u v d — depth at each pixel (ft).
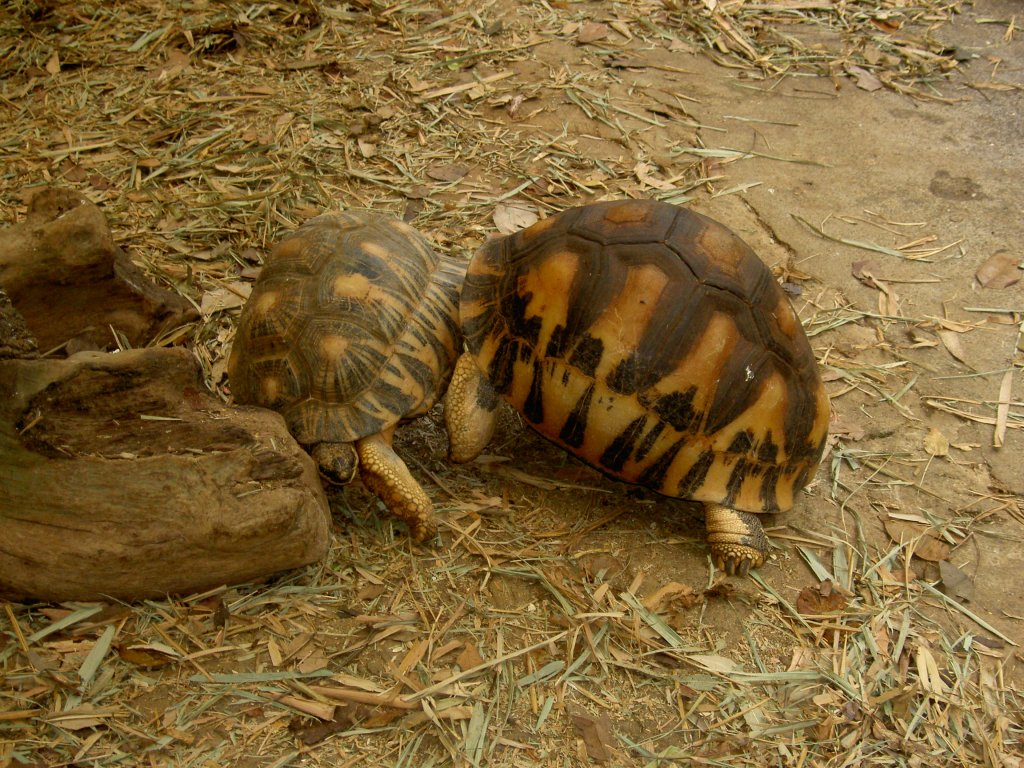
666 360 3.68
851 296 4.97
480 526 3.92
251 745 3.31
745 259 3.84
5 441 3.42
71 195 4.20
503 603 3.72
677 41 6.48
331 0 6.48
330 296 3.79
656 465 3.76
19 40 6.07
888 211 5.40
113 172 5.25
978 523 4.14
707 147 5.72
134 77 5.88
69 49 6.02
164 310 4.40
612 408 3.71
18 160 5.30
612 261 3.74
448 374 3.95
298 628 3.59
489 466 4.14
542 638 3.63
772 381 3.75
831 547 4.01
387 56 6.13
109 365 3.46
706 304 3.70
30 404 3.41
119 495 3.45
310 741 3.33
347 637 3.58
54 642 3.46
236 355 3.94
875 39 6.60
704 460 3.74
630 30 6.55
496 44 6.30
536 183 5.35
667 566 3.88
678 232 3.80
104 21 6.23
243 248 4.91
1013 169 5.65
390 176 5.34
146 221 4.98
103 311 4.28
